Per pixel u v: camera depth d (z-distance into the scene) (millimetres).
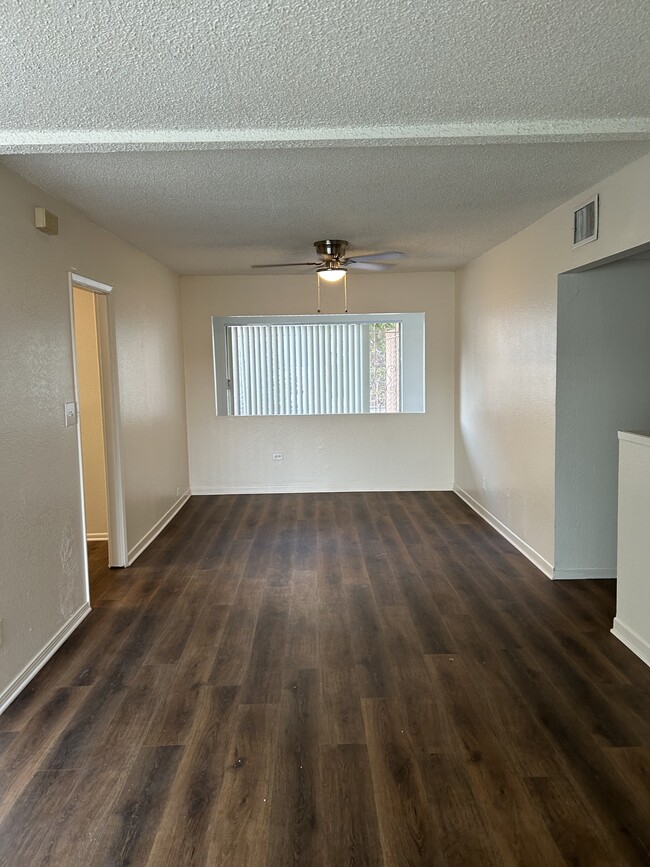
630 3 1519
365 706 2504
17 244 2740
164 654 2990
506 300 4711
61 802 1968
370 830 1834
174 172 2799
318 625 3297
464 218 3910
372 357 6734
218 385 6711
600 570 3943
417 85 1969
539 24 1605
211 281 6391
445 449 6680
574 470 3854
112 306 4137
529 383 4270
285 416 6613
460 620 3336
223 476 6695
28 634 2764
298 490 6711
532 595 3680
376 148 2551
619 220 2932
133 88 1942
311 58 1769
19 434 2717
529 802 1939
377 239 4555
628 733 2291
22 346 2766
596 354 3766
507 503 4832
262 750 2223
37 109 2096
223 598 3709
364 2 1479
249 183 3014
